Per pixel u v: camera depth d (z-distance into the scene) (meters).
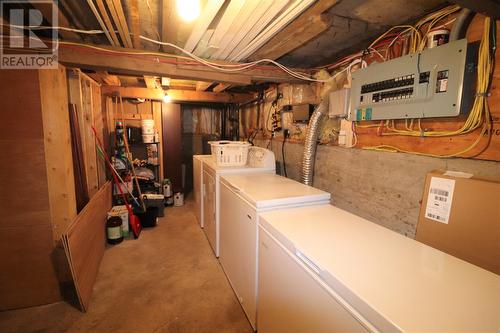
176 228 3.41
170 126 4.44
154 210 3.51
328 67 2.30
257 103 3.89
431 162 1.39
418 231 1.33
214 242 2.67
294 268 1.12
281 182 2.10
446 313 0.71
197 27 1.46
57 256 1.95
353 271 0.91
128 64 1.90
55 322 1.76
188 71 2.08
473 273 0.91
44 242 1.91
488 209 1.06
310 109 2.48
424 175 1.42
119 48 1.86
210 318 1.79
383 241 1.15
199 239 3.07
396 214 1.59
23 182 1.83
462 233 1.14
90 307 1.90
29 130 1.80
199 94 4.02
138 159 4.29
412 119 1.49
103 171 3.29
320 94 2.44
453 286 0.83
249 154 2.94
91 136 2.84
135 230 3.11
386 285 0.83
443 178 1.22
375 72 1.63
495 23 1.11
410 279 0.87
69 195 1.98
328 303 0.91
